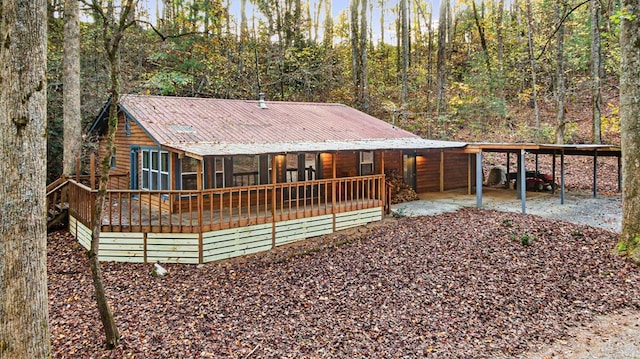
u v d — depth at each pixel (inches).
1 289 150.0
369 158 664.4
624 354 219.1
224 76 931.3
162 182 483.8
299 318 272.2
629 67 344.8
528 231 430.3
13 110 150.6
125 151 571.2
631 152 347.3
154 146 491.5
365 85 1004.6
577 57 1029.2
